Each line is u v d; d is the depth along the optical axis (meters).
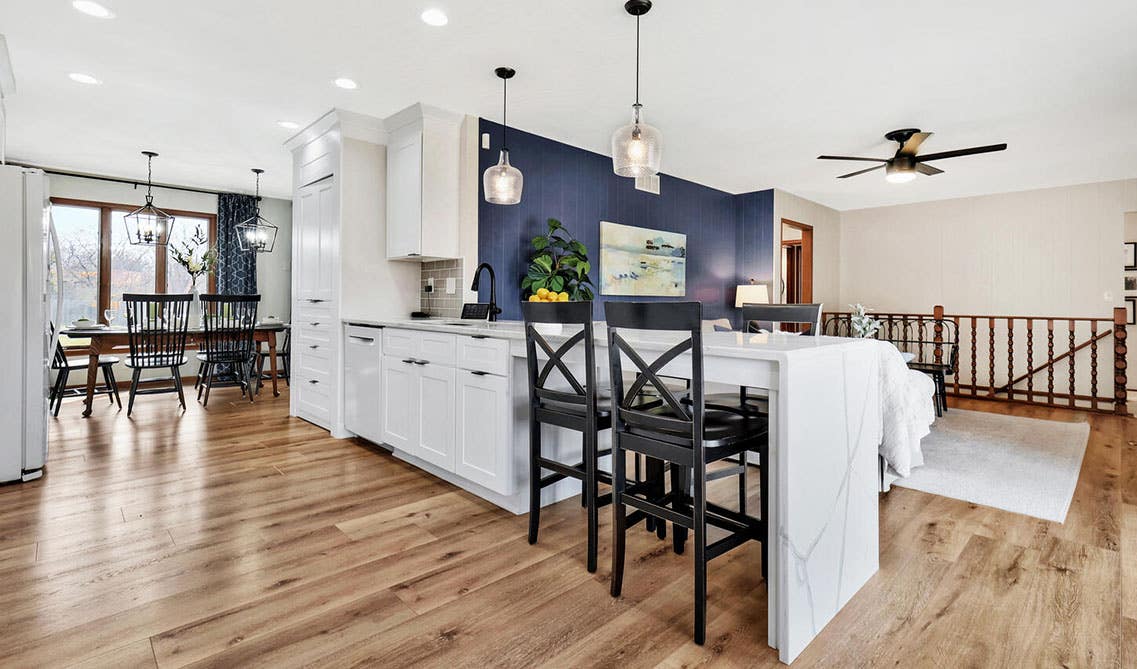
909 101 3.72
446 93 3.57
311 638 1.58
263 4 2.56
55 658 1.47
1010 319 5.92
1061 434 4.28
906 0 2.49
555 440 2.66
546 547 2.19
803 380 1.57
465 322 3.51
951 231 7.13
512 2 2.53
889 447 2.90
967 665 1.48
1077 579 1.95
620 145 2.62
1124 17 2.63
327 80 3.39
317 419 4.21
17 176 2.83
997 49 2.96
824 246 7.58
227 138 4.60
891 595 1.85
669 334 2.23
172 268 6.55
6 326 2.80
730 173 5.72
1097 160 5.21
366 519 2.44
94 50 3.04
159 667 1.44
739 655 1.53
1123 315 5.12
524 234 4.37
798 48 2.96
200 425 4.21
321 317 4.12
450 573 1.96
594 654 1.52
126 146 4.86
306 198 4.37
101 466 3.15
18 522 2.35
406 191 3.83
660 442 1.69
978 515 2.56
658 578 1.95
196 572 1.94
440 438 2.88
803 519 1.57
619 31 2.79
